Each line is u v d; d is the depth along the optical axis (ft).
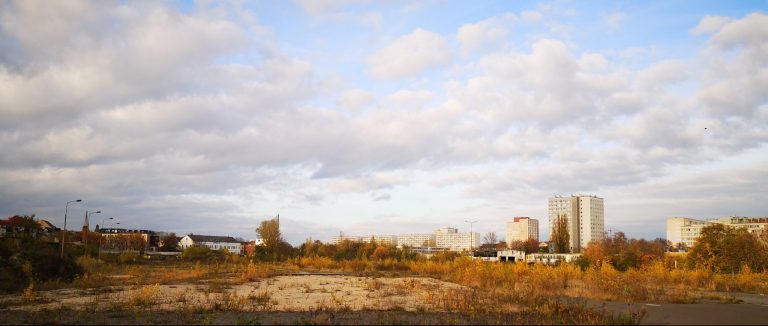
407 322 61.26
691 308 79.92
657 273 151.02
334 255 332.19
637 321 63.77
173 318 66.28
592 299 95.50
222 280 151.23
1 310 75.92
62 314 70.18
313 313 72.18
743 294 115.03
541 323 61.46
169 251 574.97
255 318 60.44
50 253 141.28
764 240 236.02
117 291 111.75
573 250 608.60
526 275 145.28
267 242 387.96
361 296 102.42
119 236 513.45
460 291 110.01
